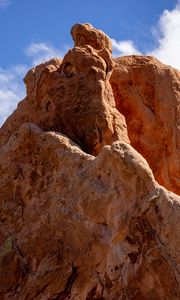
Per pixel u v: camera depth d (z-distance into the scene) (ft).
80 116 53.16
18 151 51.42
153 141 58.29
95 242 43.55
